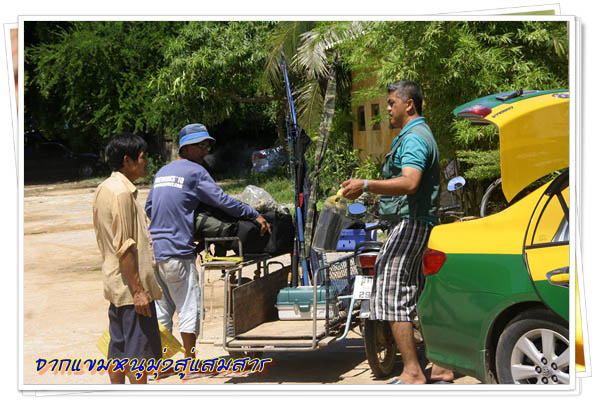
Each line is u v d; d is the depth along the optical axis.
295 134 6.06
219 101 21.52
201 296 5.58
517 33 8.80
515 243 3.99
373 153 14.84
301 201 5.87
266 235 5.67
